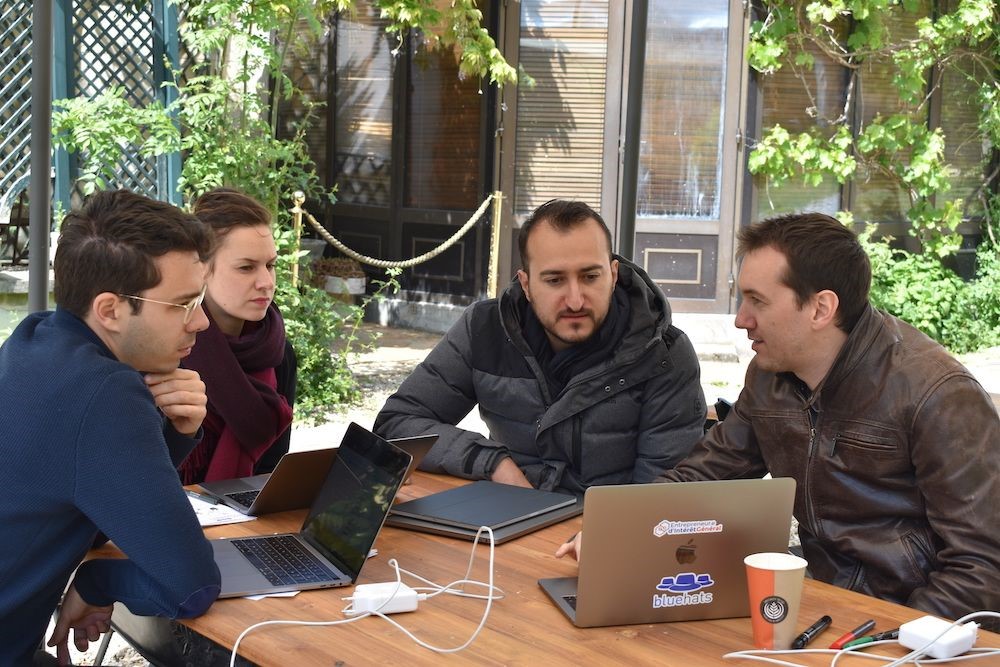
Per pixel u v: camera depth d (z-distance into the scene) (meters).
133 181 7.77
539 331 3.02
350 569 2.12
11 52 7.55
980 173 10.66
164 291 2.02
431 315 10.33
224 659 1.94
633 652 1.82
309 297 7.67
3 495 1.90
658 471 2.94
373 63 10.50
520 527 2.46
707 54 9.72
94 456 1.90
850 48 9.87
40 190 3.80
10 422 1.92
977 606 2.12
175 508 1.94
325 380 7.47
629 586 1.93
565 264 2.75
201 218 3.09
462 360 3.13
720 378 8.44
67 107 7.08
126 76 7.74
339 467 2.41
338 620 1.92
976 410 2.25
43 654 2.19
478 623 1.93
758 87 9.74
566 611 1.97
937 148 9.94
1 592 1.93
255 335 3.24
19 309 7.75
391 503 2.10
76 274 1.99
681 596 1.96
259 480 2.87
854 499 2.39
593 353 2.96
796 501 2.49
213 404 3.13
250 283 3.10
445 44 9.29
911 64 9.83
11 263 8.83
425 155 10.30
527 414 3.03
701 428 3.03
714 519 1.96
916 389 2.28
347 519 2.23
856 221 10.18
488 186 9.91
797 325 2.33
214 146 7.28
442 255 10.28
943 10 10.05
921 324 9.87
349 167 10.80
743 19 9.64
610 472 3.01
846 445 2.38
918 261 10.09
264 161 7.56
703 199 9.88
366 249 10.77
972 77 10.23
